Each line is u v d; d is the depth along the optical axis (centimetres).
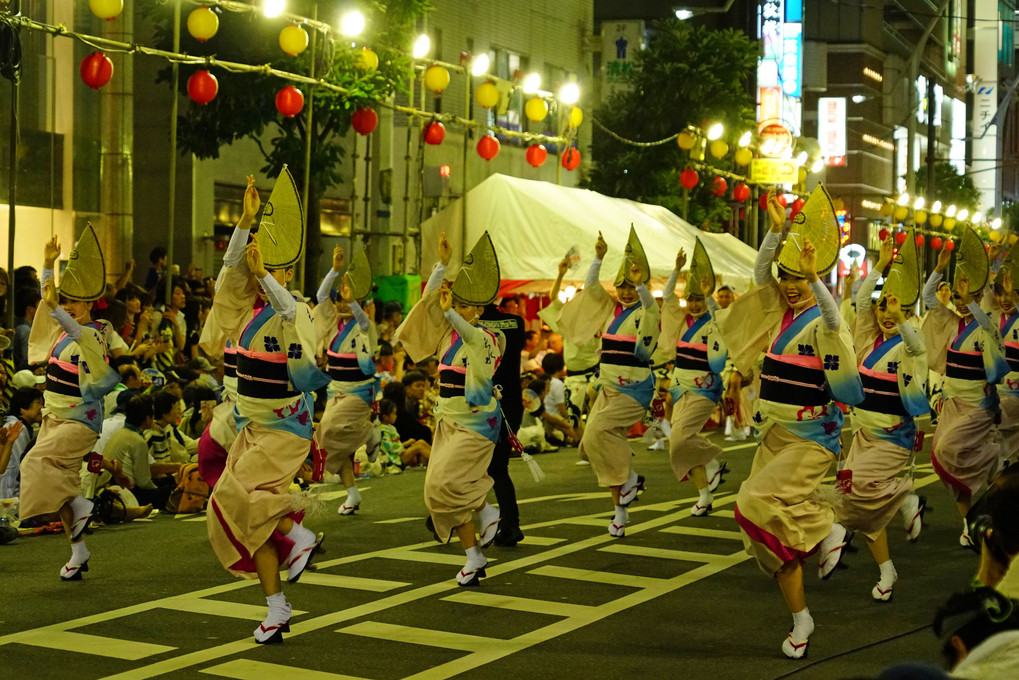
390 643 676
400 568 874
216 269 2297
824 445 690
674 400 1130
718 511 1144
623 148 2947
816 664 639
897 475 920
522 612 748
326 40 1506
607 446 1000
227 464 702
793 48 4959
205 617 731
